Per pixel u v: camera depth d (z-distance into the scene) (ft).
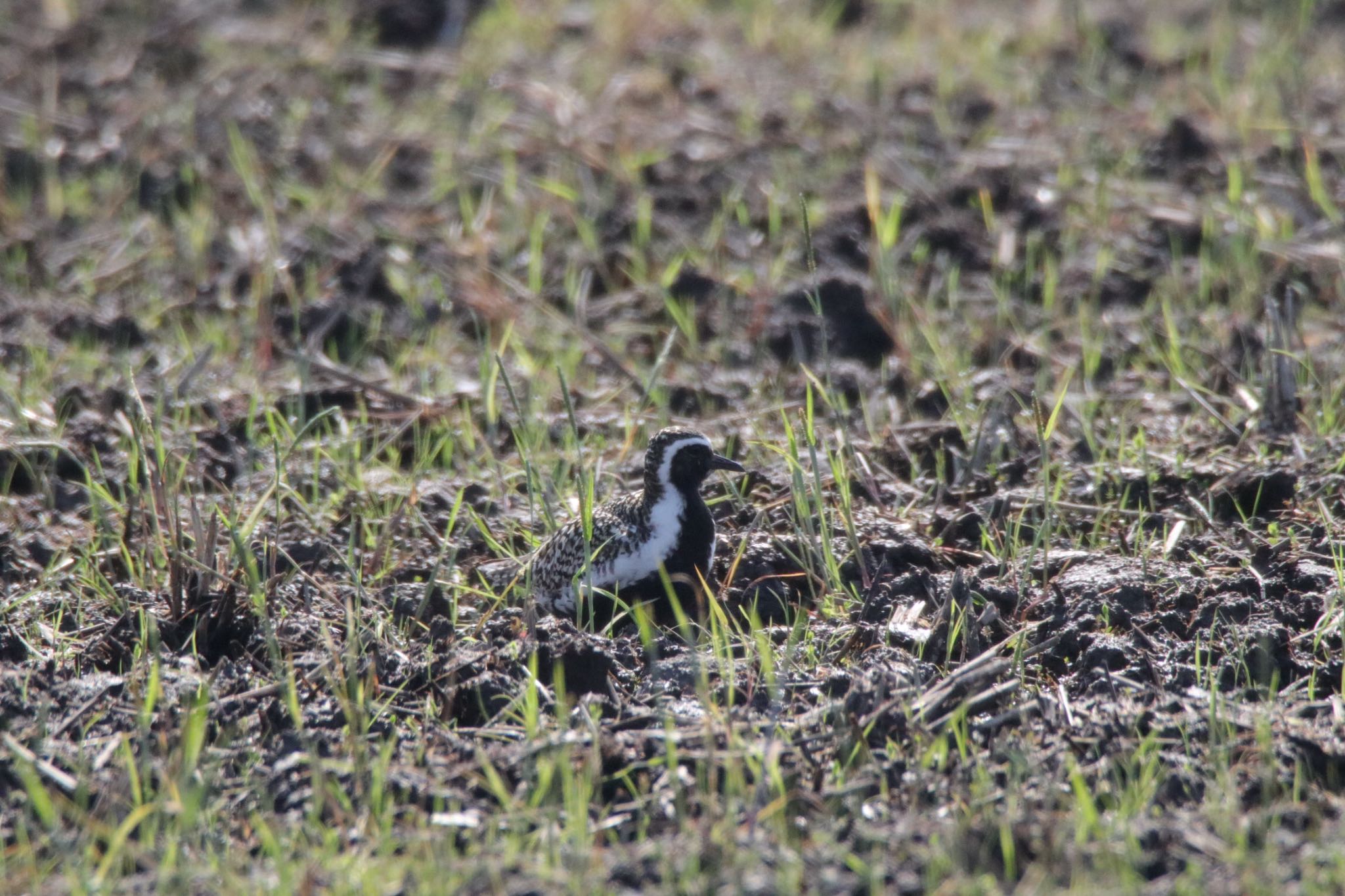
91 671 34.06
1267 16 77.30
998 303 54.90
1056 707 31.30
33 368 51.26
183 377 49.03
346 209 61.77
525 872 26.32
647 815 28.19
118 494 44.37
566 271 58.03
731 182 63.77
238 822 28.63
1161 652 34.06
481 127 68.03
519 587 38.17
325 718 31.63
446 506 43.39
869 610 36.55
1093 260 57.77
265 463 46.06
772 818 27.89
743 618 37.81
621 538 37.14
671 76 73.46
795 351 51.93
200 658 34.60
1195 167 63.10
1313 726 30.27
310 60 74.23
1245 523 39.99
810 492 42.14
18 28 78.33
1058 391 49.06
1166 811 28.09
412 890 26.09
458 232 59.93
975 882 25.88
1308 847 26.40
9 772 29.43
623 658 34.65
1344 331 51.44
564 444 46.44
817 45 76.84
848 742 29.86
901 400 50.29
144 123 68.08
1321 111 67.67
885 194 62.34
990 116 69.15
